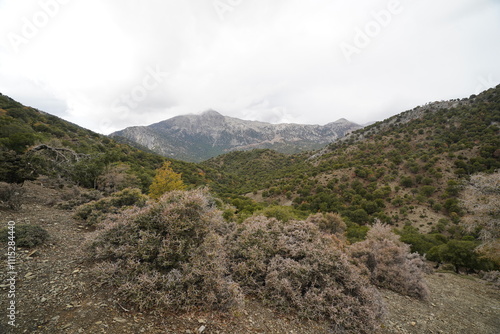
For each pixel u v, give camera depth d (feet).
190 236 12.07
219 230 19.85
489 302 22.97
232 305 10.70
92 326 7.78
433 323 15.26
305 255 15.38
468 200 30.60
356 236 56.18
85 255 13.26
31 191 35.86
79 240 17.26
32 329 7.23
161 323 8.73
